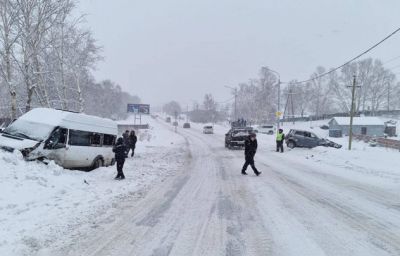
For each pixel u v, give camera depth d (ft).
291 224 27.02
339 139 173.78
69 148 51.01
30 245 21.02
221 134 226.58
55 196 34.06
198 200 35.06
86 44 107.34
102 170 53.42
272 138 166.09
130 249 21.01
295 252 21.07
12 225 24.35
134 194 37.22
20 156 43.60
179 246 21.72
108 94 339.98
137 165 64.03
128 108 240.73
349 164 71.41
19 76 89.40
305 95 380.37
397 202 36.42
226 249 21.38
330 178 53.11
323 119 315.78
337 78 361.10
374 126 231.71
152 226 25.72
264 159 80.38
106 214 28.68
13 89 73.20
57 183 38.70
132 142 81.00
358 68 347.15
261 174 55.62
